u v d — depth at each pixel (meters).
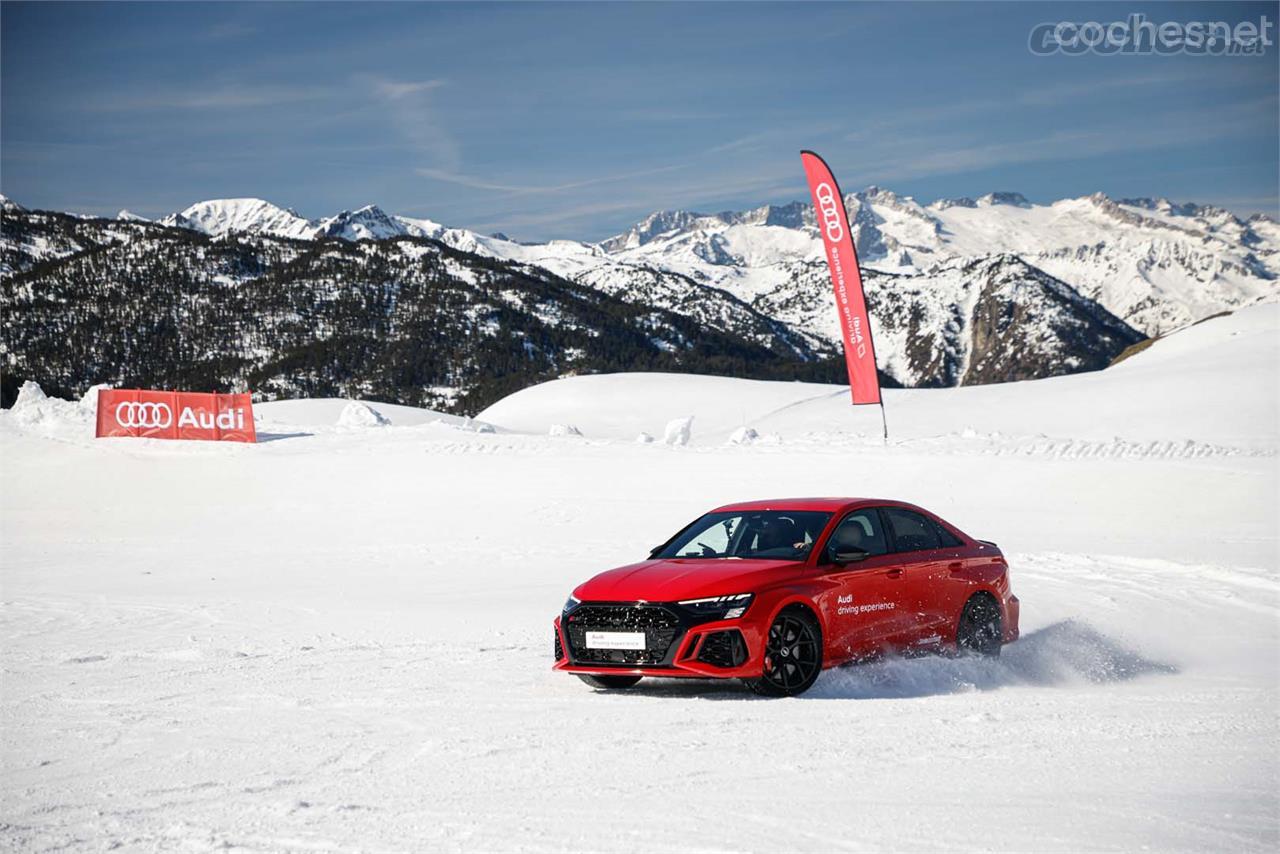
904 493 28.14
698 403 93.38
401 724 7.32
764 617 7.98
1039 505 26.19
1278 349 65.94
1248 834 4.86
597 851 4.64
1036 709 7.70
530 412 97.00
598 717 7.46
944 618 9.39
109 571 21.12
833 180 29.89
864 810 5.23
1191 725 7.18
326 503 31.06
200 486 34.50
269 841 4.84
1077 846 4.68
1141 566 17.86
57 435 44.31
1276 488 26.02
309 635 12.20
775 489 29.31
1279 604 13.87
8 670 9.91
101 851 4.75
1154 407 55.16
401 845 4.75
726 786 5.68
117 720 7.64
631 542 23.30
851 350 30.83
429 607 14.97
